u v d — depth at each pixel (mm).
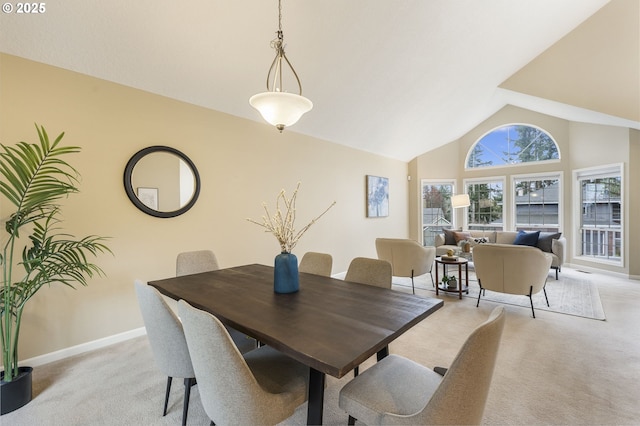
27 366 2094
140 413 1726
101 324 2570
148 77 2684
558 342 2562
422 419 963
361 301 1652
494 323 953
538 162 6023
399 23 2914
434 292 4215
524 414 1679
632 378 2012
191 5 2174
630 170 4695
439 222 6926
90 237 2475
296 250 4293
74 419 1680
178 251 3021
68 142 2395
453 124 5848
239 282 2102
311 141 4504
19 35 2080
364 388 1236
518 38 3787
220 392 1070
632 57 3699
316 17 2555
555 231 5871
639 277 4641
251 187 3676
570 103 4160
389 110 4445
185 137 3074
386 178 6141
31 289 1933
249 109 3486
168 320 1438
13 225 1785
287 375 1367
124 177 2664
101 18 2098
